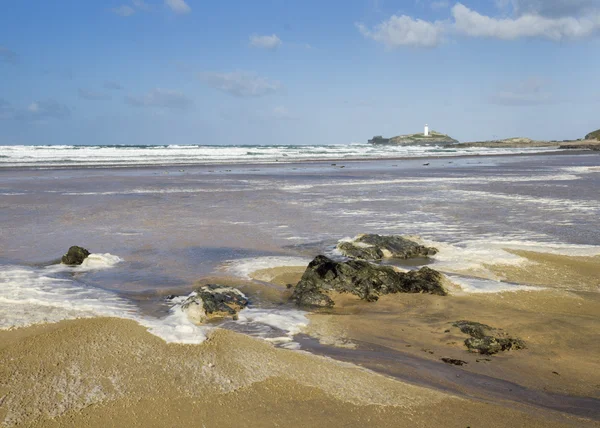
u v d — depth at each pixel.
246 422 4.47
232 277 9.98
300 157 67.06
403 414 4.68
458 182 31.86
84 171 39.16
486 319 7.74
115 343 6.01
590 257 11.60
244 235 14.39
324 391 5.07
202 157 61.41
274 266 10.79
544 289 9.26
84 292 8.47
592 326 7.44
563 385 5.56
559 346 6.71
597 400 5.20
